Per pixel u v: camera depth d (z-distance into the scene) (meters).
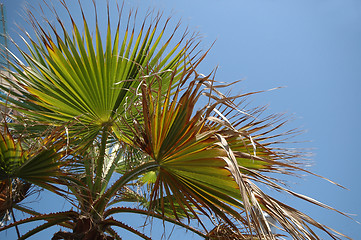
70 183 2.52
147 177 3.73
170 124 2.27
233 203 2.24
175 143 2.24
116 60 2.95
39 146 2.38
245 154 2.13
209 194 2.32
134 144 2.50
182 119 2.21
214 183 2.20
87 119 3.00
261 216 1.87
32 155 2.41
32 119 2.98
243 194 1.80
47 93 2.90
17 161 2.40
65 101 2.93
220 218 2.55
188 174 2.27
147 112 2.26
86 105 2.96
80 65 2.86
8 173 2.41
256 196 2.17
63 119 3.01
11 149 2.34
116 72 2.96
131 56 3.03
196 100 2.17
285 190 2.18
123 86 2.98
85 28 2.85
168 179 2.42
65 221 2.84
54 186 2.45
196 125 2.17
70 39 2.86
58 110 2.96
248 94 2.07
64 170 2.56
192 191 2.37
